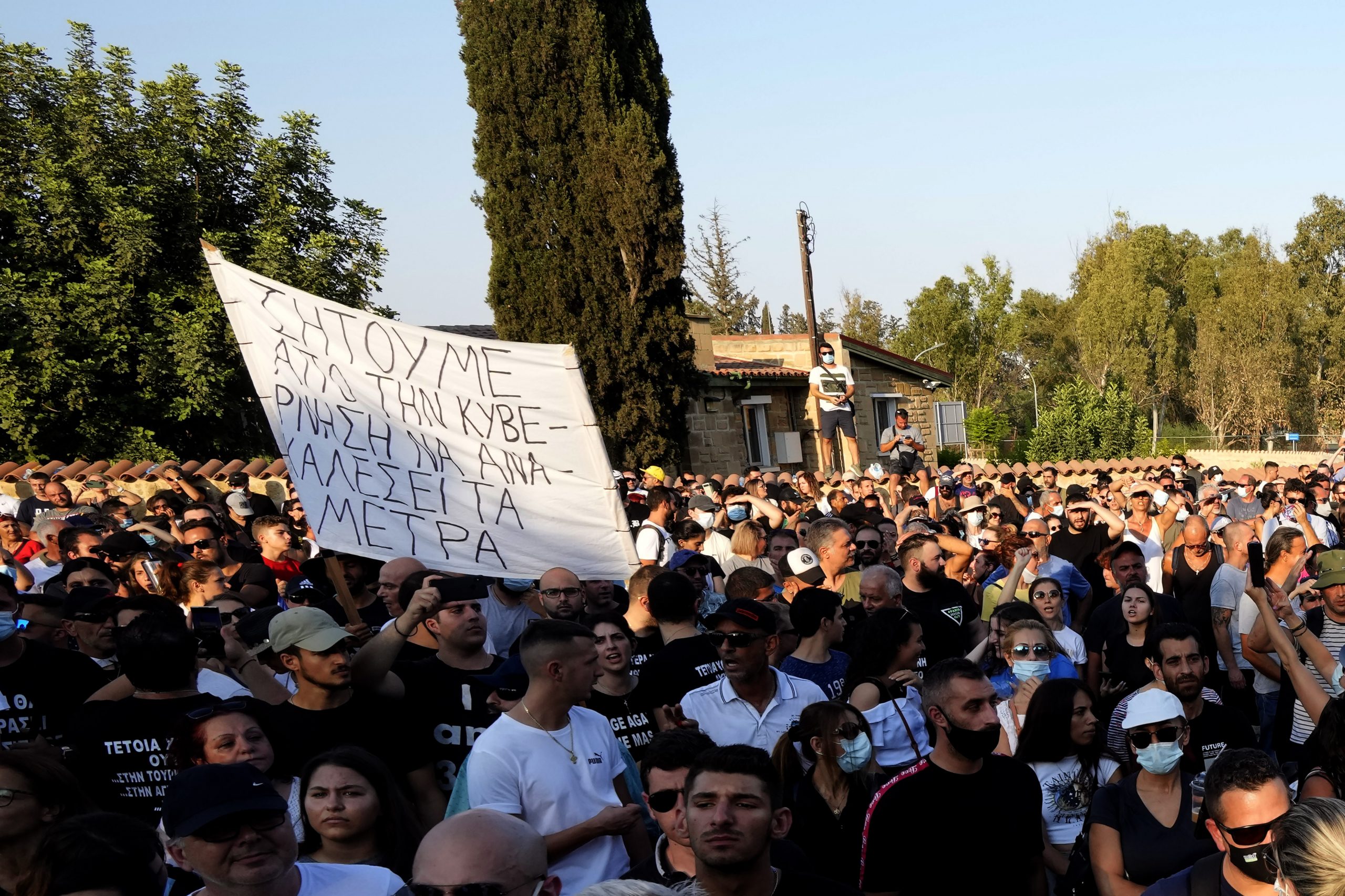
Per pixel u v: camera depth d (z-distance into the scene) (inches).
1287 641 244.1
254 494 587.2
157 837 137.5
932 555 322.7
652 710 232.8
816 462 1224.8
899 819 173.2
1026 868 177.3
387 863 162.7
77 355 878.4
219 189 1013.2
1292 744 275.7
